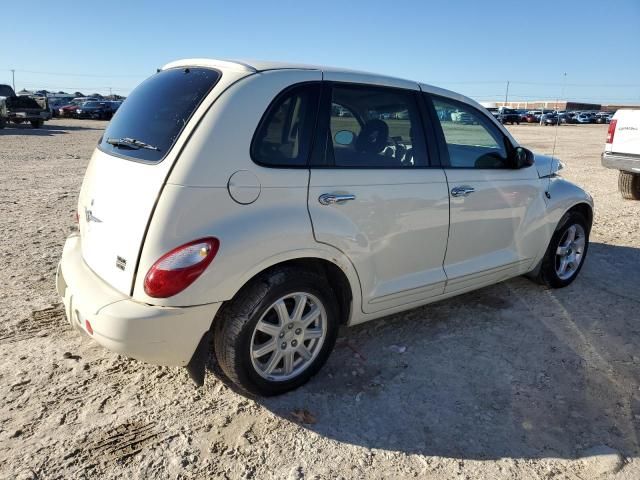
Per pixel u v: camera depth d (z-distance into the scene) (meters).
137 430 2.89
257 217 2.85
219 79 2.96
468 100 4.08
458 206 3.85
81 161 13.85
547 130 39.22
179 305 2.69
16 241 6.08
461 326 4.23
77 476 2.55
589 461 2.77
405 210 3.51
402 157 3.56
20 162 13.24
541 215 4.57
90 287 2.94
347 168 3.24
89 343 3.77
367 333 4.07
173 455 2.72
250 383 3.04
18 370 3.40
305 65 3.30
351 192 3.21
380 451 2.80
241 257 2.78
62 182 10.34
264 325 3.01
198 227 2.70
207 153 2.74
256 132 2.88
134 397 3.18
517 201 4.33
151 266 2.67
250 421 3.00
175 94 3.10
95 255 3.11
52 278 4.95
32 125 29.38
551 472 2.69
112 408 3.07
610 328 4.27
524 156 4.24
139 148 3.01
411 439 2.90
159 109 3.10
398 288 3.61
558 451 2.84
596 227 7.63
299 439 2.88
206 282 2.71
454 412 3.14
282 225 2.91
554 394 3.35
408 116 3.63
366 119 3.39
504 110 56.00
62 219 7.23
